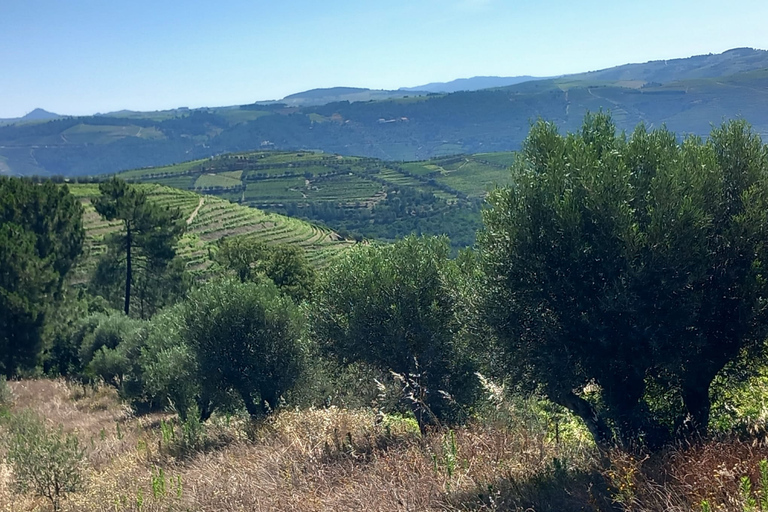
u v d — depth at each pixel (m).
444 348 10.64
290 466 8.20
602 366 6.61
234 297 15.19
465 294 8.66
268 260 39.69
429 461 7.06
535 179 6.97
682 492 4.77
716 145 6.93
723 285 6.34
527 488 5.79
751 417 7.06
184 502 7.61
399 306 10.87
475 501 5.68
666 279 6.02
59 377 32.47
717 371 6.74
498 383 7.75
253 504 6.91
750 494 4.41
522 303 6.90
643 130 7.21
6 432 14.08
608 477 5.55
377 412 10.52
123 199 41.88
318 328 12.22
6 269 28.03
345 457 8.40
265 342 15.02
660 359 6.29
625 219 6.12
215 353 14.96
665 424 7.02
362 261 11.86
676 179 6.14
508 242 6.98
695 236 6.04
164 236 43.62
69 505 9.20
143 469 10.70
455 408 10.30
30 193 35.94
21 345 28.23
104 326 33.69
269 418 12.28
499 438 7.17
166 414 22.19
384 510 5.88
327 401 15.16
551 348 6.75
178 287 46.59
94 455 13.25
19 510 9.31
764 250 6.24
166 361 19.27
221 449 11.14
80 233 38.09
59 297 31.75
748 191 6.24
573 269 6.50
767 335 6.17
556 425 7.65
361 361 11.88
